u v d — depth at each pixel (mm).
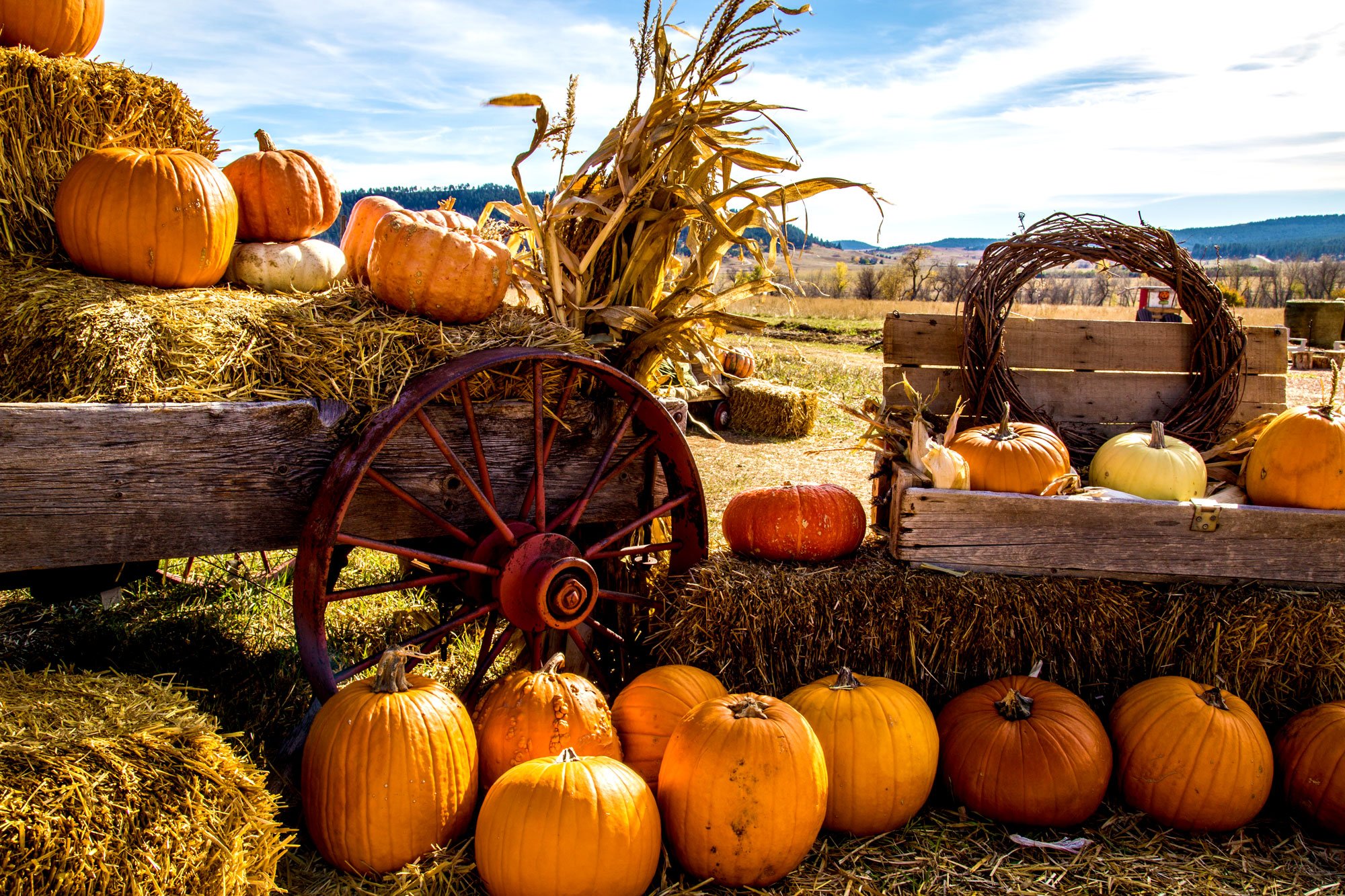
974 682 2996
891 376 3762
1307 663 2902
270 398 2514
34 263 2795
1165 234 3648
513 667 3133
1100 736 2631
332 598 2447
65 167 2947
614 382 2936
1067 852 2492
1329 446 3021
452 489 2836
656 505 3303
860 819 2490
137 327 2395
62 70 2895
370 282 2918
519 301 3365
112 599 3713
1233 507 2951
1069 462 3311
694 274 3363
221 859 1778
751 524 3156
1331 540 2963
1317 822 2641
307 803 2229
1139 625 2971
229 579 4078
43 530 2201
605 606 3346
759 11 2969
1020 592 2936
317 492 2516
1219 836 2619
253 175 3182
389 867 2203
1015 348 3848
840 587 2934
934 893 2295
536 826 2062
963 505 2979
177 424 2336
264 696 3014
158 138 3254
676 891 2252
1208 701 2664
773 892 2279
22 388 2418
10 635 3367
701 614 2943
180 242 2768
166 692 2035
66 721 1798
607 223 3156
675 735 2398
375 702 2252
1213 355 3738
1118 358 3885
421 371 2709
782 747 2271
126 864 1636
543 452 2846
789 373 14297
